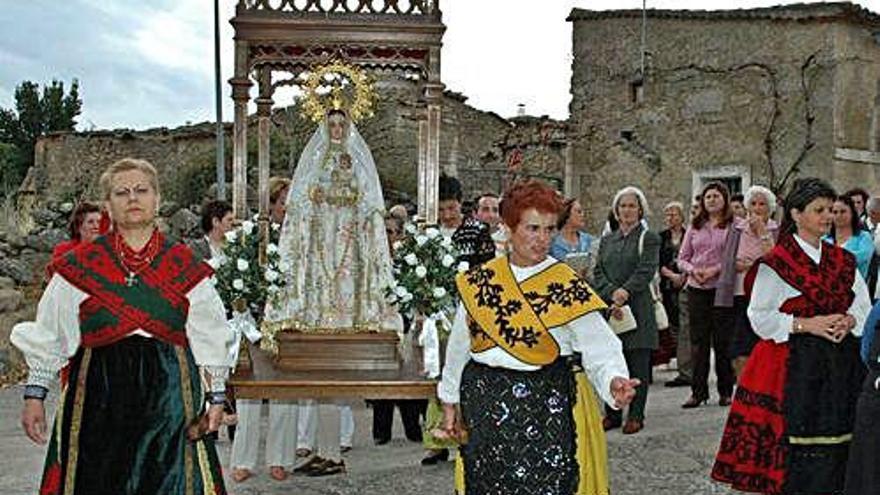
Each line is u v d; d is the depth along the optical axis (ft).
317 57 19.80
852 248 20.95
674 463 21.79
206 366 13.30
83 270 12.95
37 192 68.13
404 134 55.36
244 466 21.27
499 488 12.75
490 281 13.10
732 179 61.82
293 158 44.09
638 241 24.17
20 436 26.84
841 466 16.42
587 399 13.05
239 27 19.39
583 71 67.05
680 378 31.24
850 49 58.70
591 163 66.69
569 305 12.81
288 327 19.19
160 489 12.66
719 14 61.21
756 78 60.70
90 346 12.92
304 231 19.65
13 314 41.22
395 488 20.70
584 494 12.77
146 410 12.79
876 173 59.93
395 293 18.88
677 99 63.52
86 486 12.64
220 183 43.01
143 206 13.02
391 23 19.39
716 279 26.50
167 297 13.00
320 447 21.81
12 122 114.52
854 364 16.51
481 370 13.04
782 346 16.85
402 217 24.13
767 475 16.85
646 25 64.39
